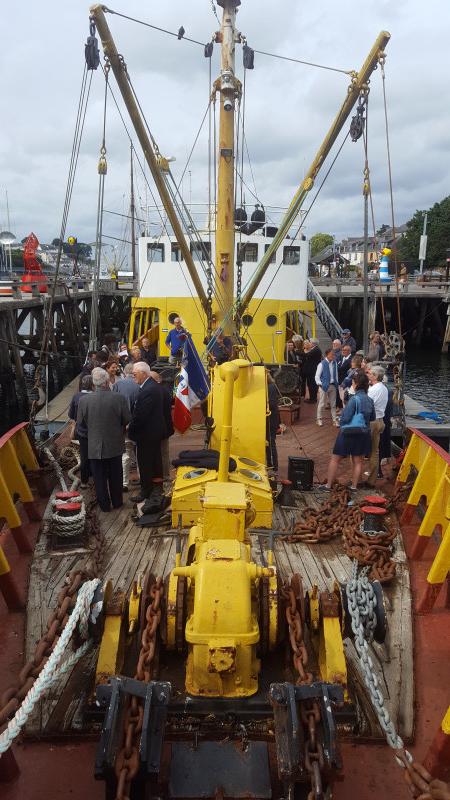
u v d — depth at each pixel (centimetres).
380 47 732
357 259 10969
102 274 5338
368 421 645
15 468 554
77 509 507
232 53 859
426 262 7544
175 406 707
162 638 336
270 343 1499
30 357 2798
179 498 544
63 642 293
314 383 1245
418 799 236
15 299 2405
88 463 661
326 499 640
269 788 270
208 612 304
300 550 512
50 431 1113
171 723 305
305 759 240
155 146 752
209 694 307
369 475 687
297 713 255
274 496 622
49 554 495
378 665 361
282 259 1510
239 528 358
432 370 3394
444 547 402
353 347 1420
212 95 908
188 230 819
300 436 959
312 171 841
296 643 304
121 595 347
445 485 471
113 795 250
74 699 330
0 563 405
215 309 984
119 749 247
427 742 308
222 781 273
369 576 460
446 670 359
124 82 700
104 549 511
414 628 400
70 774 290
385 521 570
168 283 1508
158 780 277
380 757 301
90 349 875
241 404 648
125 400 594
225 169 909
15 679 347
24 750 304
